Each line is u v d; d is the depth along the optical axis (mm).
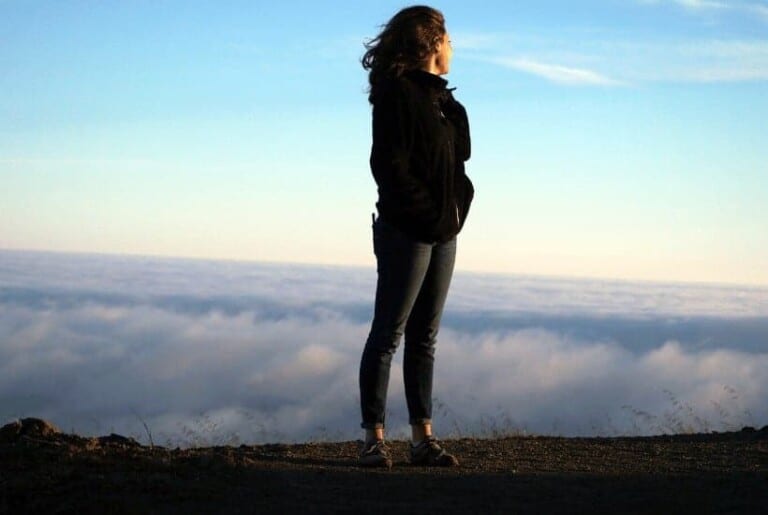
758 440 5227
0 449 4008
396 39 4023
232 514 3225
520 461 4398
